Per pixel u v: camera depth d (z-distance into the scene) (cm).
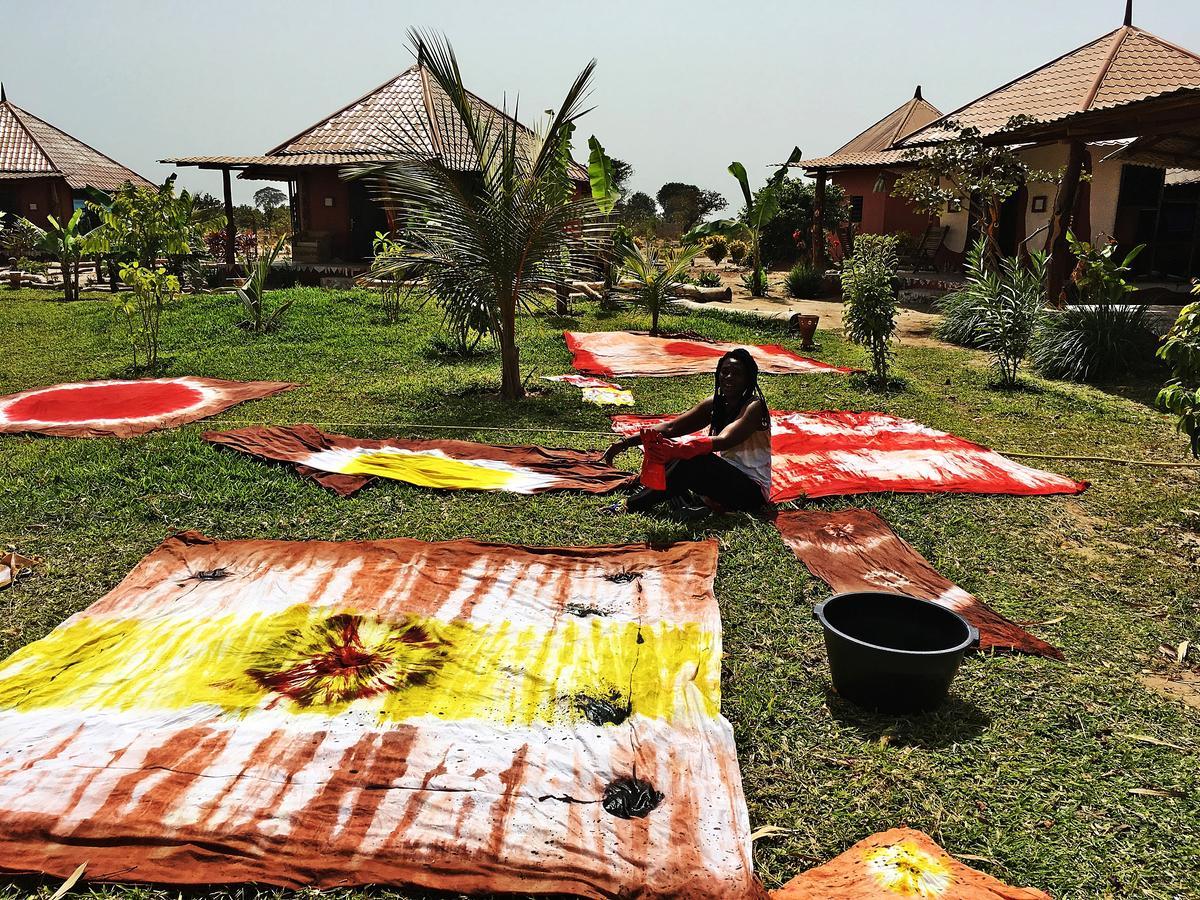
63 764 307
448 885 264
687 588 458
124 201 1370
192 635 398
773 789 319
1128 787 324
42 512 556
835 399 956
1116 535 577
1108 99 1788
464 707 349
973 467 699
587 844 280
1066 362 1111
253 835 280
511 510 578
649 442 558
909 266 2247
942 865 277
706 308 1675
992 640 424
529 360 1145
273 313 1411
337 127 2394
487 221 853
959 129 1642
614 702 355
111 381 966
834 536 543
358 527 547
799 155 2139
